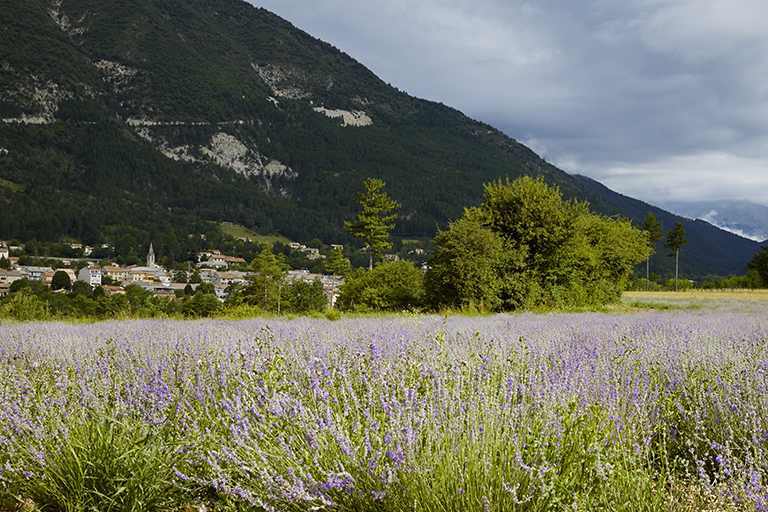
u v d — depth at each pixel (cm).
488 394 316
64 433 290
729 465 250
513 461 237
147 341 611
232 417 289
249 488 246
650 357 479
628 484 233
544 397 320
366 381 334
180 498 271
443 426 266
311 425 267
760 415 316
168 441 292
